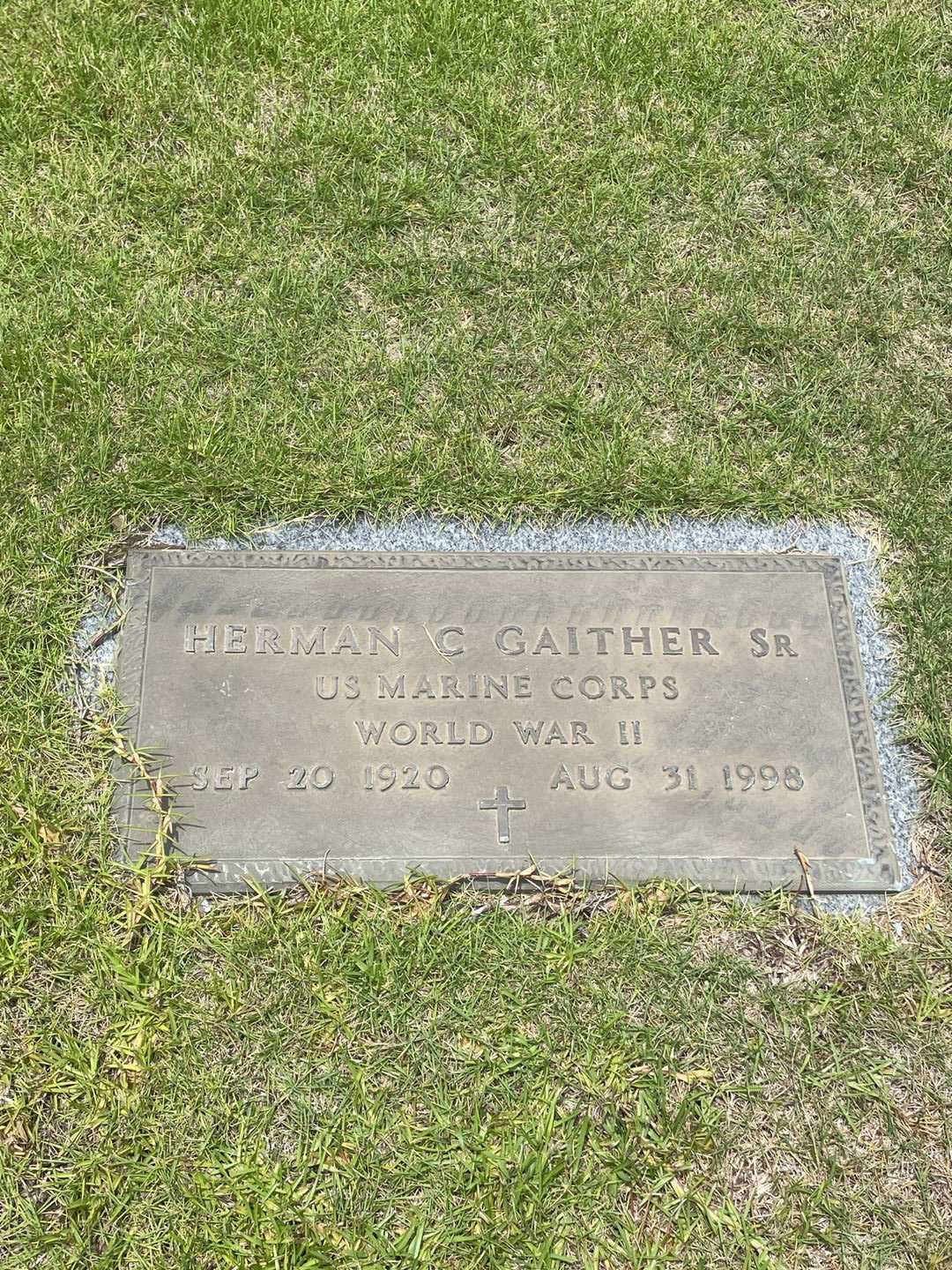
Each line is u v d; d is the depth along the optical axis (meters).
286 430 1.20
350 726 1.08
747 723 1.10
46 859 1.03
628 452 1.21
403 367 1.23
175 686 1.08
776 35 1.45
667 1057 1.00
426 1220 0.94
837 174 1.37
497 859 1.04
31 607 1.11
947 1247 0.96
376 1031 1.00
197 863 1.03
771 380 1.25
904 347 1.28
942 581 1.17
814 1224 0.96
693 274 1.30
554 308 1.28
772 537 1.19
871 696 1.13
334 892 1.03
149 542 1.15
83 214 1.29
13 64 1.38
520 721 1.09
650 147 1.37
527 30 1.43
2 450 1.17
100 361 1.21
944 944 1.04
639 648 1.12
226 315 1.25
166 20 1.42
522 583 1.14
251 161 1.33
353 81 1.39
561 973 1.02
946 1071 1.01
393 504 1.17
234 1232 0.93
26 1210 0.93
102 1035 0.99
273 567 1.13
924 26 1.47
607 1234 0.95
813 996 1.02
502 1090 0.98
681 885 1.05
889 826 1.08
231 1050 0.99
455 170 1.34
